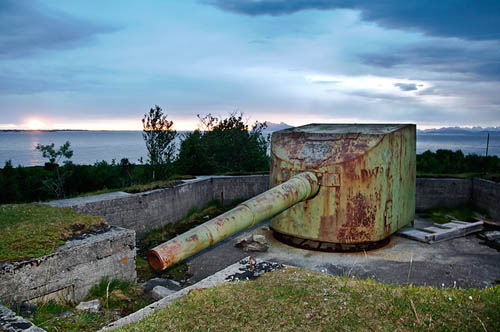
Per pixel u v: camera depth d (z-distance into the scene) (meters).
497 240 10.91
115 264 7.21
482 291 4.95
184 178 15.17
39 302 6.09
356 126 11.82
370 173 9.66
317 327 4.03
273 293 4.83
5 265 5.79
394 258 9.57
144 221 11.45
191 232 5.39
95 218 8.13
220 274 5.84
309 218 10.04
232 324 4.11
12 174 13.29
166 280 8.06
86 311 5.84
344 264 9.17
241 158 20.06
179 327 4.08
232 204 15.83
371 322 4.10
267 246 10.41
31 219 7.94
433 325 4.01
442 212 14.38
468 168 17.86
